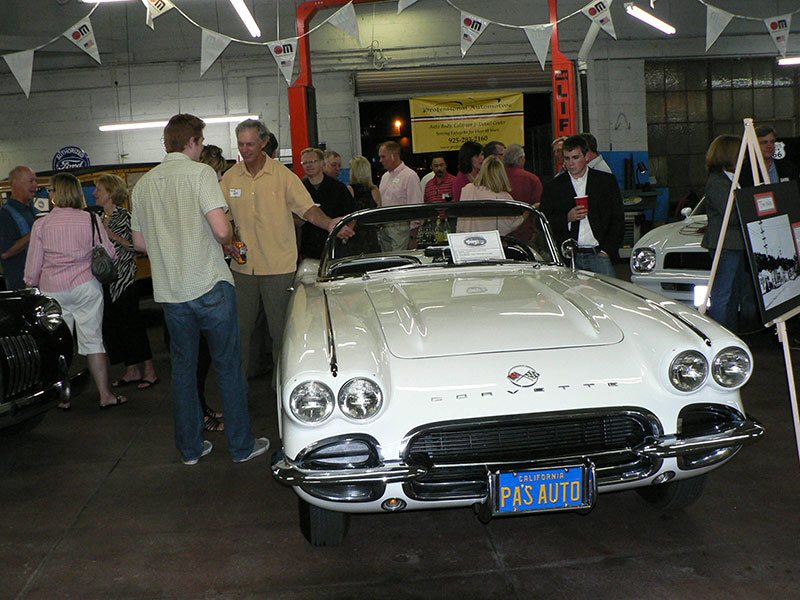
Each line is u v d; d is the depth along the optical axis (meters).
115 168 9.04
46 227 5.12
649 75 14.59
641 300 3.32
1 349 4.04
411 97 13.99
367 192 7.28
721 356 2.79
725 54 14.49
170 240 3.77
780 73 14.88
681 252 5.91
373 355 2.78
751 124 3.78
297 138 9.20
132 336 5.75
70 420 5.06
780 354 5.80
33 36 13.30
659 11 14.27
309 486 2.65
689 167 14.92
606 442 2.76
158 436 4.62
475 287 3.63
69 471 4.07
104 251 5.07
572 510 2.66
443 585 2.71
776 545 2.88
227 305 3.87
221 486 3.75
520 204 4.24
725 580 2.63
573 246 4.27
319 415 2.61
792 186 3.65
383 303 3.40
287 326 3.25
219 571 2.89
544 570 2.79
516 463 2.63
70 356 4.59
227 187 4.95
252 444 4.10
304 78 9.30
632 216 12.82
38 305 4.47
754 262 3.32
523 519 3.26
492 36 14.00
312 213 4.89
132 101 14.10
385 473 2.58
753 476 3.56
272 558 2.98
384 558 2.95
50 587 2.81
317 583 2.77
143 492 3.72
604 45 14.30
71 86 14.06
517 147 6.50
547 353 2.83
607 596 2.57
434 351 2.85
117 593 2.75
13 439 4.68
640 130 14.58
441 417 2.62
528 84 13.95
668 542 2.95
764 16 14.28
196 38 13.91
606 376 2.75
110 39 13.84
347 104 14.15
